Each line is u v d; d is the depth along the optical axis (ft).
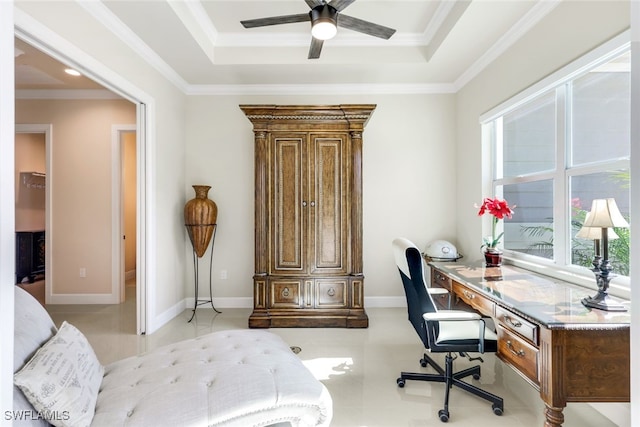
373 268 13.06
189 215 11.92
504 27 8.80
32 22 6.09
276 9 9.39
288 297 11.05
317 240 11.09
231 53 11.06
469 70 11.43
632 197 2.02
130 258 19.22
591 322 4.66
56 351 4.12
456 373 7.25
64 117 13.35
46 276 13.42
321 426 4.59
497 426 5.99
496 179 10.68
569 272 7.31
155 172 10.47
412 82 12.66
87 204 13.44
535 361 4.94
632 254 2.02
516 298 5.93
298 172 11.08
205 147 12.94
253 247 13.00
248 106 10.68
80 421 3.73
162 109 10.96
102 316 11.87
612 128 6.47
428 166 13.02
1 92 1.92
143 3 7.72
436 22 9.82
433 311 6.30
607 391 4.63
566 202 7.52
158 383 4.54
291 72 11.69
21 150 16.75
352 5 9.14
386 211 13.05
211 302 12.83
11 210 2.00
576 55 6.85
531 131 8.98
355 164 10.95
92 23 7.61
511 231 10.02
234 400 4.19
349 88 12.84
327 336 10.16
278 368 4.94
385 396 6.96
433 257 11.51
